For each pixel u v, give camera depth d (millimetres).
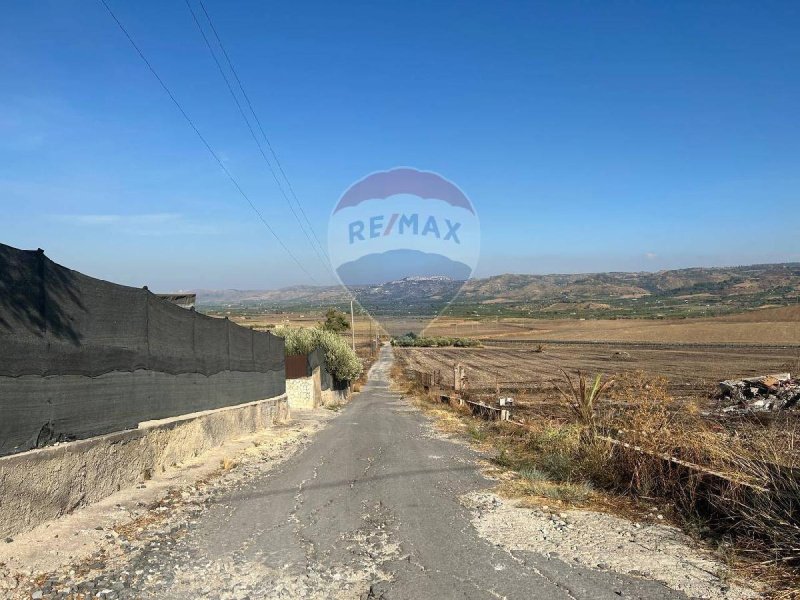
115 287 6672
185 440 8734
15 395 4840
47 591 3736
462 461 9000
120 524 5266
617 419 7641
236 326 12516
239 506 6066
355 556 4457
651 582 3924
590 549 4645
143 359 7465
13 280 4867
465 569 4180
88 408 6012
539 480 7238
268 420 14852
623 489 6562
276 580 3959
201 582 3918
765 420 9414
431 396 25672
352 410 22922
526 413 15773
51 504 5172
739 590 3770
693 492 5484
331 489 6930
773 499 4648
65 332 5598
